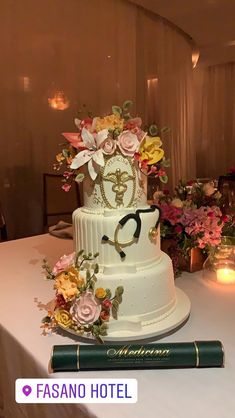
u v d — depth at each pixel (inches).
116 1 143.3
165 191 55.6
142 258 38.2
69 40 132.1
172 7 134.1
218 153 239.6
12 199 124.8
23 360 36.6
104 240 37.1
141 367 32.2
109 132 36.7
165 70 172.4
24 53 121.9
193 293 47.9
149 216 38.1
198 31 163.5
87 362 31.8
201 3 130.3
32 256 67.3
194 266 55.0
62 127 132.4
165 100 176.1
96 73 141.5
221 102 234.2
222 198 60.9
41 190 129.0
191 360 31.8
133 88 155.7
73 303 35.9
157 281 37.6
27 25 121.3
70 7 130.6
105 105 145.9
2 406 45.0
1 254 68.9
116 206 38.2
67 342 37.0
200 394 28.9
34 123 126.3
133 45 152.9
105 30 142.0
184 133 194.4
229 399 28.2
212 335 37.4
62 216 126.1
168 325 36.9
